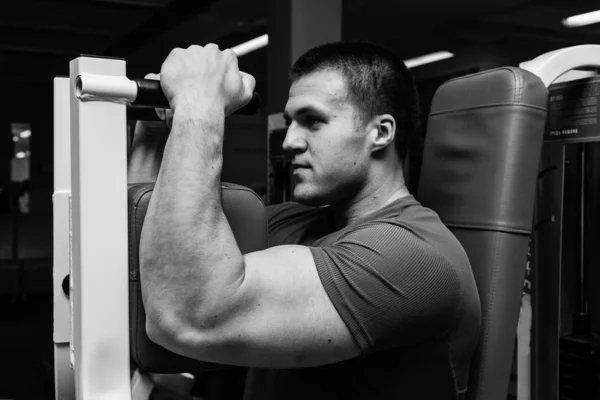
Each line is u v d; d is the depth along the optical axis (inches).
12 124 361.4
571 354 52.5
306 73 37.1
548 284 50.1
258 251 30.8
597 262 54.4
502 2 215.2
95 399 26.8
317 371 35.0
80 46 302.4
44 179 368.8
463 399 36.4
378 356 33.3
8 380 149.1
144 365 29.1
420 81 251.0
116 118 27.1
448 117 41.8
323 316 29.8
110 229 27.0
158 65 295.3
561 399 53.6
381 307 30.6
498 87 38.2
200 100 28.8
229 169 380.5
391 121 37.1
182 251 27.3
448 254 33.8
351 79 36.2
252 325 28.5
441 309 32.5
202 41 276.2
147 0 235.9
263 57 292.7
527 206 38.2
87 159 26.5
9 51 308.2
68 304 33.4
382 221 33.6
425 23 248.1
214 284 27.5
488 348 37.0
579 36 211.5
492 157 38.0
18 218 264.5
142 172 38.3
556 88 48.2
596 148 53.6
